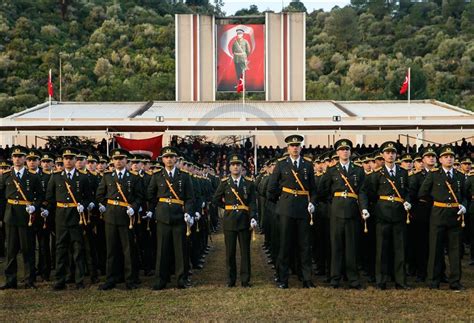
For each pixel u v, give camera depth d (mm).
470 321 10391
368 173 13914
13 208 13461
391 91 71125
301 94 52000
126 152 13797
